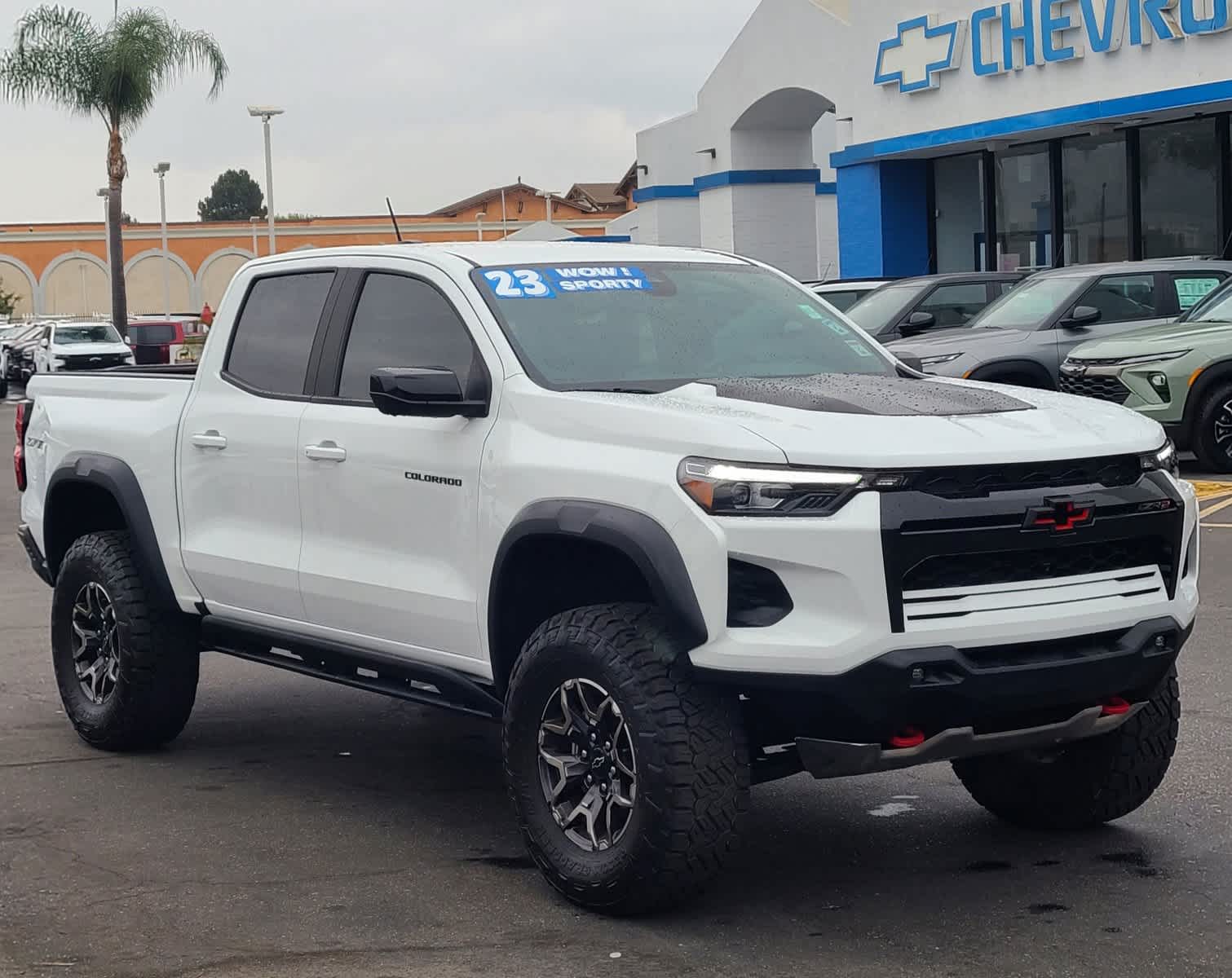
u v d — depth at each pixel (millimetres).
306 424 5809
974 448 4410
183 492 6398
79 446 6938
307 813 5941
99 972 4426
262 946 4590
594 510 4656
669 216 38688
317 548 5766
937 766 6449
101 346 40719
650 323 5523
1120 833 5477
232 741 7094
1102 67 22641
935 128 26203
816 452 4348
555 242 6008
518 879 5145
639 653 4543
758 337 5625
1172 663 4797
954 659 4312
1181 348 14562
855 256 29062
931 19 25844
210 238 82875
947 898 4879
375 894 5023
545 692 4797
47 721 7484
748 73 33406
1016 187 26125
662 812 4469
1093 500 4492
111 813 5996
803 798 6039
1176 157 23000
